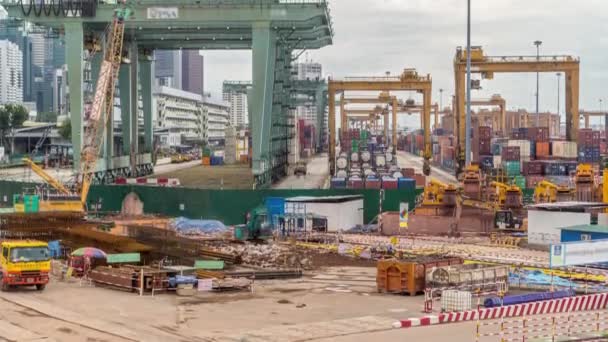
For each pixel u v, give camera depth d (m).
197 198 80.25
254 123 114.00
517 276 46.00
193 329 33.50
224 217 79.00
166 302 40.38
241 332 32.88
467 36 111.88
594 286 43.72
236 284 44.06
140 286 43.06
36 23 115.81
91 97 122.81
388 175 118.56
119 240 56.19
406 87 161.25
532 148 122.50
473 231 75.06
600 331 32.41
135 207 83.81
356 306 39.22
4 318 35.53
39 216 64.38
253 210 71.56
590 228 57.31
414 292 42.47
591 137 128.00
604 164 102.56
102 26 118.19
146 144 156.38
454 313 34.91
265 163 119.69
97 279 45.81
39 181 109.44
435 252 58.72
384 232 74.81
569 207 65.12
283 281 47.69
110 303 39.84
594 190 80.56
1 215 62.78
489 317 35.31
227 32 125.56
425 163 151.75
